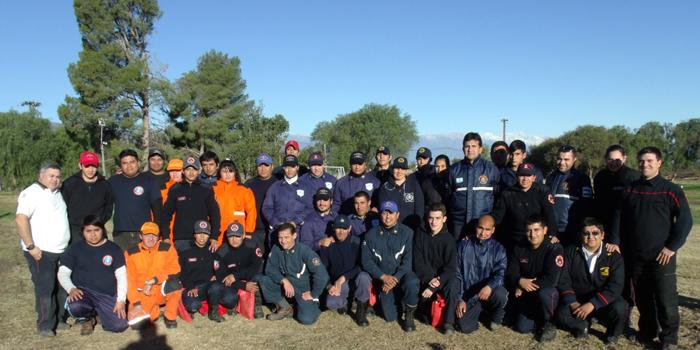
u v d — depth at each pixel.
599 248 5.34
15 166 38.88
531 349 5.17
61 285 5.51
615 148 5.81
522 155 6.40
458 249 5.96
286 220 6.74
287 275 6.05
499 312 5.62
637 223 5.10
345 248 6.32
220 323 6.01
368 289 5.86
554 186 6.17
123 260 5.66
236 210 6.74
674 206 4.93
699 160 71.69
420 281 5.95
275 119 31.75
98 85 35.28
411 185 6.66
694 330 5.63
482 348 5.20
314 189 6.95
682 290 7.48
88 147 40.28
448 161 7.29
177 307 5.88
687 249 11.18
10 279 8.34
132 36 38.28
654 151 4.98
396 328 5.80
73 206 5.78
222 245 6.41
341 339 5.46
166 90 36.91
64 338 5.50
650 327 5.27
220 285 6.09
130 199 6.18
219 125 39.03
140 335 5.59
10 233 14.57
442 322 5.73
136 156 6.26
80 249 5.52
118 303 5.56
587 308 5.23
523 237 5.75
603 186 5.94
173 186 6.41
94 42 36.50
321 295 6.49
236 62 42.41
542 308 5.36
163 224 6.34
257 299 6.20
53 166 5.48
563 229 6.05
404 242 6.00
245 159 30.52
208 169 7.31
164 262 5.81
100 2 36.25
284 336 5.56
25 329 5.77
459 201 6.26
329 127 76.00
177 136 38.31
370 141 69.00
